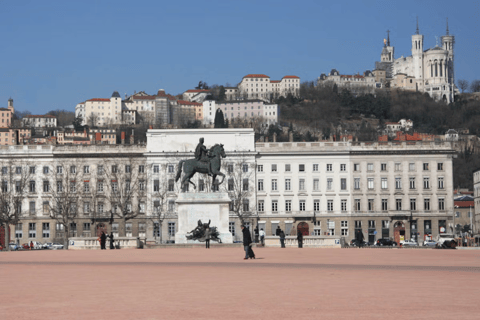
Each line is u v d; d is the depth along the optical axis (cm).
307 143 16475
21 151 16400
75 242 8125
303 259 5078
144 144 16662
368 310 2205
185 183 7612
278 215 16325
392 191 16412
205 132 16400
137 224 16200
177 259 5112
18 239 16150
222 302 2420
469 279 3244
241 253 6084
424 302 2386
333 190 16412
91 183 16425
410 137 17338
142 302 2430
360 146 16488
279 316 2088
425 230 16362
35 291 2783
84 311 2214
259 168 16450
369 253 6184
